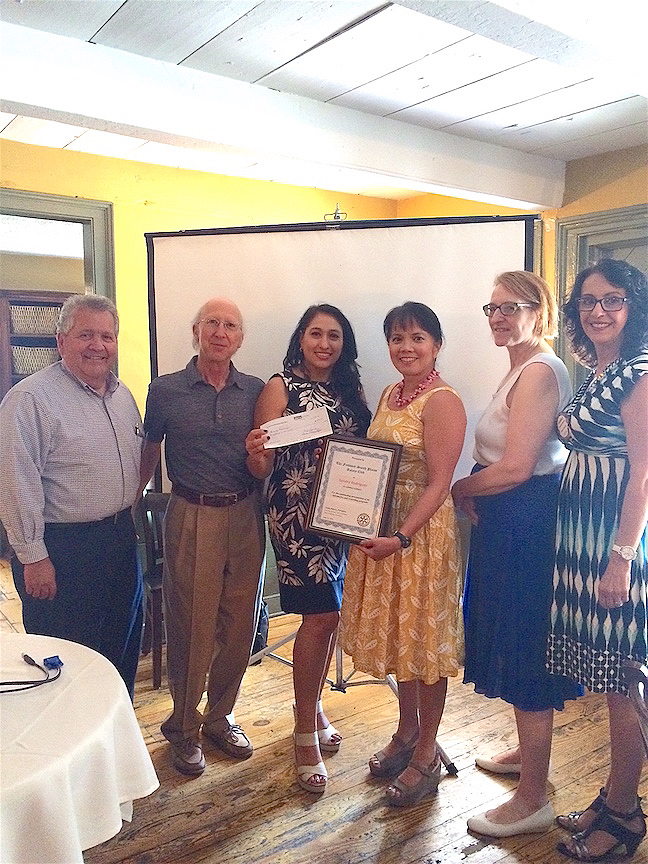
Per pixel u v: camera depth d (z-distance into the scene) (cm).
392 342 197
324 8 210
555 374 179
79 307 198
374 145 309
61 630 202
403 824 198
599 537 168
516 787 216
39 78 228
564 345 364
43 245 517
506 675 185
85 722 121
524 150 357
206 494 212
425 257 239
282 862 183
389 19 217
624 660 167
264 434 204
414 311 193
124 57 243
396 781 209
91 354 198
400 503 193
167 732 227
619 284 165
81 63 235
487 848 188
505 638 184
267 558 356
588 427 168
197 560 212
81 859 113
